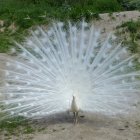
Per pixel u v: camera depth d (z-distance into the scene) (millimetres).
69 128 8289
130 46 14906
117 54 8797
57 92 8375
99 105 8227
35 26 18719
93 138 7879
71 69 8445
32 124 8617
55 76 8508
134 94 9305
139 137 8047
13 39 17250
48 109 8281
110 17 18609
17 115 8602
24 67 8875
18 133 8305
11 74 9945
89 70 8500
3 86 9828
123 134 8141
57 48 8984
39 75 8641
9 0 23500
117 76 8508
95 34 9109
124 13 19031
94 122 8602
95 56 9281
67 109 8281
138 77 9516
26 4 22672
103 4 21547
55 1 22516
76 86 8312
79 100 8227
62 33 9203
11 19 19641
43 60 8758
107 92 8344
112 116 8930
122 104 8484
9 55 14500
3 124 8672
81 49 8695
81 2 21719
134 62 12164
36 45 9523
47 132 8211
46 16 19406
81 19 18484
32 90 8562
